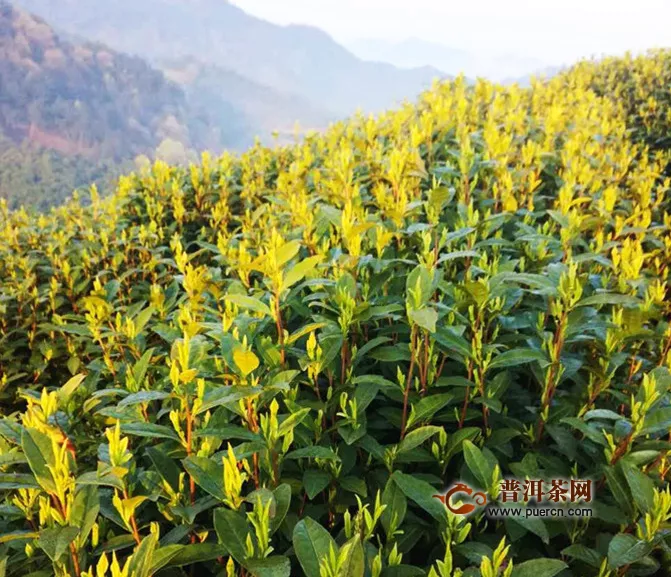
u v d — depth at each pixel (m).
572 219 2.68
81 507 1.33
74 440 1.96
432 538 1.75
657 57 8.62
